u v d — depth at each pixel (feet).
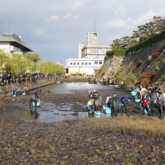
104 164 16.79
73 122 33.42
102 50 392.06
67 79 260.01
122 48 262.88
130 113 42.45
